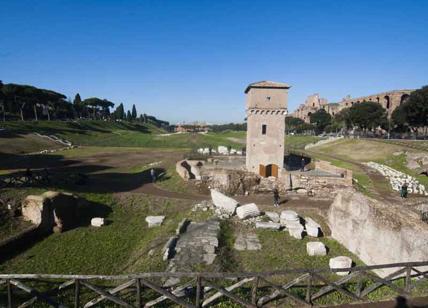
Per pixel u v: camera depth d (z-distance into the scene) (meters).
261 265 16.31
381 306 9.79
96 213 26.17
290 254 17.88
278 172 38.31
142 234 22.72
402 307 9.72
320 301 10.77
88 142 83.38
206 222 22.23
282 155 38.12
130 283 10.15
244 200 31.06
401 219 14.95
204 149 64.88
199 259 16.22
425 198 30.83
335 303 10.31
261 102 37.31
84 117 137.62
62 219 22.77
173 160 50.62
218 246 18.20
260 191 33.91
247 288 12.80
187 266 15.44
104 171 43.97
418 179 36.97
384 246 15.74
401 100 98.62
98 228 23.56
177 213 26.84
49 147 68.00
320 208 27.59
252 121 37.66
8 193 24.22
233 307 10.52
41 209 21.58
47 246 20.23
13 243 19.28
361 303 9.98
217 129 187.50
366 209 17.50
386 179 38.84
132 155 60.03
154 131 146.12
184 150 67.62
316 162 43.69
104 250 20.06
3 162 47.94
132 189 33.38
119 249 20.28
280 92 37.28
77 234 22.25
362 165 46.50
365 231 17.38
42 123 88.94
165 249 17.27
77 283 9.54
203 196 31.67
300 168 43.25
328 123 112.44
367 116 81.06
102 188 32.59
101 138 90.19
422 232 13.48
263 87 37.16
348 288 12.15
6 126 73.94
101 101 141.12
